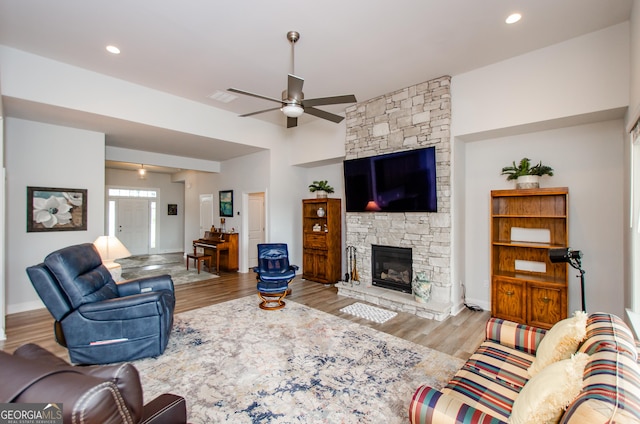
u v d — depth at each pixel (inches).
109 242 157.5
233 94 178.7
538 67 128.4
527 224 146.6
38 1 98.3
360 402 82.4
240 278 239.8
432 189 154.6
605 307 127.3
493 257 144.9
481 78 144.5
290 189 254.8
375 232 183.8
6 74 127.0
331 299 180.7
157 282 134.3
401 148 169.5
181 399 51.6
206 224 317.7
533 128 139.3
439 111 154.5
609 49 112.6
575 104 119.7
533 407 43.3
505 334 79.3
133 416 34.4
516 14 104.6
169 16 106.4
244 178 266.7
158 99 173.8
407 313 154.7
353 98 115.3
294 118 140.6
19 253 158.7
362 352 111.7
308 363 103.3
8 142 155.7
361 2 98.3
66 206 172.2
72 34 118.0
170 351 112.1
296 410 79.0
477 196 164.7
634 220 97.1
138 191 382.6
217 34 117.6
